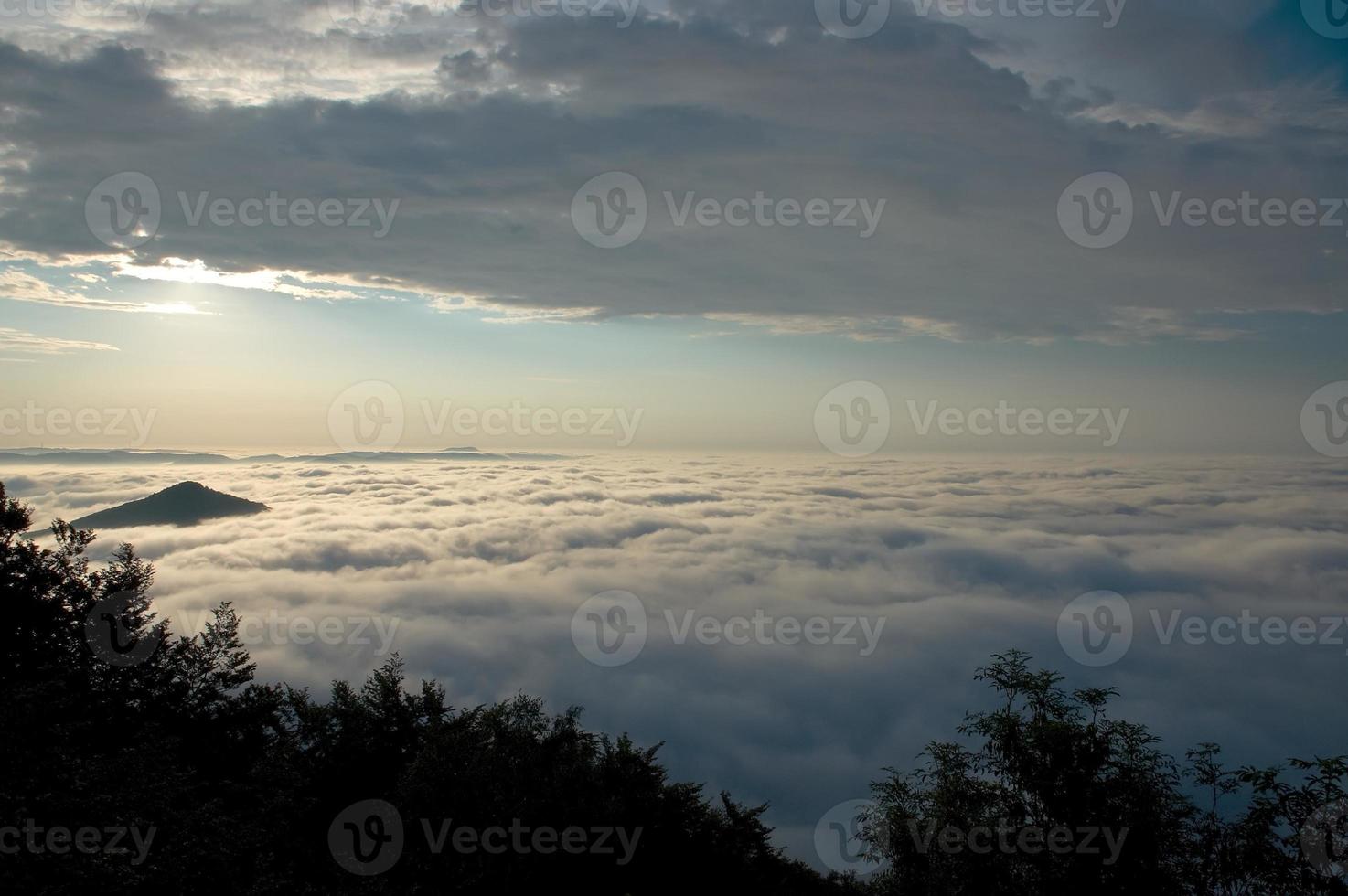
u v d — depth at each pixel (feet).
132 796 38.88
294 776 47.80
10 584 60.49
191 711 63.05
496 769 51.06
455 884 44.37
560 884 46.85
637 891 49.24
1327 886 36.78
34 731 41.24
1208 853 40.63
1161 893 40.98
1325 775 37.86
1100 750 43.27
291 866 42.16
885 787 50.29
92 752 50.88
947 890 44.88
